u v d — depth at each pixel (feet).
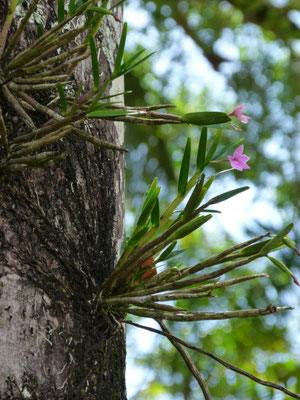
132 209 14.46
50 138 3.63
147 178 14.16
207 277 3.94
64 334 3.78
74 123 3.71
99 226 4.08
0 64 3.75
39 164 3.62
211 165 13.97
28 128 3.80
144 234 4.04
